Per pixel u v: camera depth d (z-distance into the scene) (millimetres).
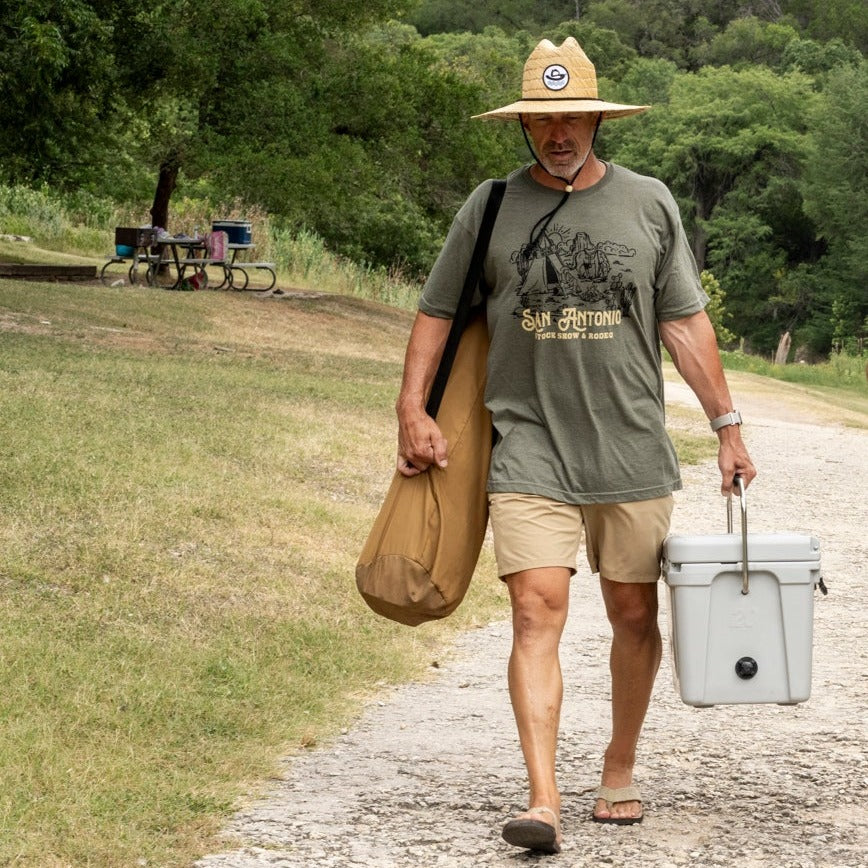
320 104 33281
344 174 32469
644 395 4945
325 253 40938
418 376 5074
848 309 90312
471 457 5039
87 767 5375
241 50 30844
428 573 4980
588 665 7945
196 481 10508
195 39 29219
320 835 4902
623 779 5082
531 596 4809
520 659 4758
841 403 31719
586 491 4891
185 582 8195
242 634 7578
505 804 5301
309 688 6906
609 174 4949
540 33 151625
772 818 5105
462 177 39969
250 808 5227
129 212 42375
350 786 5535
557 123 4852
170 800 5184
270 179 30281
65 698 6102
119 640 7031
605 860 4633
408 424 5020
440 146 37375
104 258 35688
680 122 100625
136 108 29109
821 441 20547
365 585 5066
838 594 10273
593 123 4922
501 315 4949
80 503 9211
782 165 98688
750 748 6121
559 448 4895
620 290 4859
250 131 31375
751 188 98688
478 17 158500
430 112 36344
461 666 7852
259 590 8398
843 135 91062
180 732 6027
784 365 49500
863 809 5230
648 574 4969
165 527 9164
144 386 14836
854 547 12344
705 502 14555
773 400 27438
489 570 10242
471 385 5090
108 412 12586
